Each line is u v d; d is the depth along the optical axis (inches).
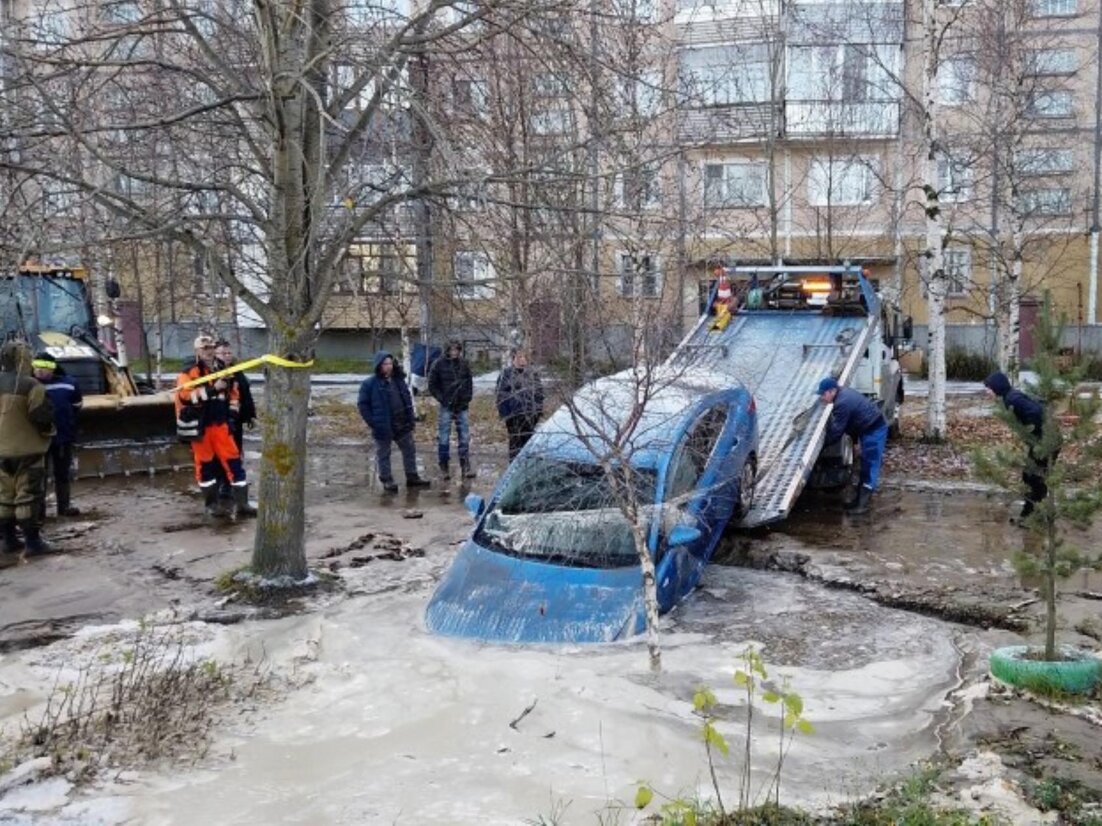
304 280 324.2
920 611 304.7
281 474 328.8
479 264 383.9
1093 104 1069.8
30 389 382.6
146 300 946.7
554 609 282.4
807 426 430.0
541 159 363.9
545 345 287.7
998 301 853.2
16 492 384.2
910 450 587.2
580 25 441.4
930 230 603.5
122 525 438.6
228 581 335.0
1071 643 268.8
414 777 193.0
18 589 343.6
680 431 330.0
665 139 647.1
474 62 356.2
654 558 297.6
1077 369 233.3
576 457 322.7
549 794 184.5
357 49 315.3
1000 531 397.7
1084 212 978.7
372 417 501.4
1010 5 809.5
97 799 186.4
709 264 597.6
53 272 576.1
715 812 174.6
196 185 303.7
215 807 182.9
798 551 364.5
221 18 329.4
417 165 339.0
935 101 595.2
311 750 207.8
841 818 173.8
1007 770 191.9
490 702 227.6
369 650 269.0
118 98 352.8
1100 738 206.5
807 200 1027.3
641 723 214.1
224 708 231.5
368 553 382.3
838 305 522.3
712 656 264.7
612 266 389.7
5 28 297.6
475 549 312.2
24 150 301.9
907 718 225.9
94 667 262.5
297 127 318.0
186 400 441.7
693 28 787.4
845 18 883.4
